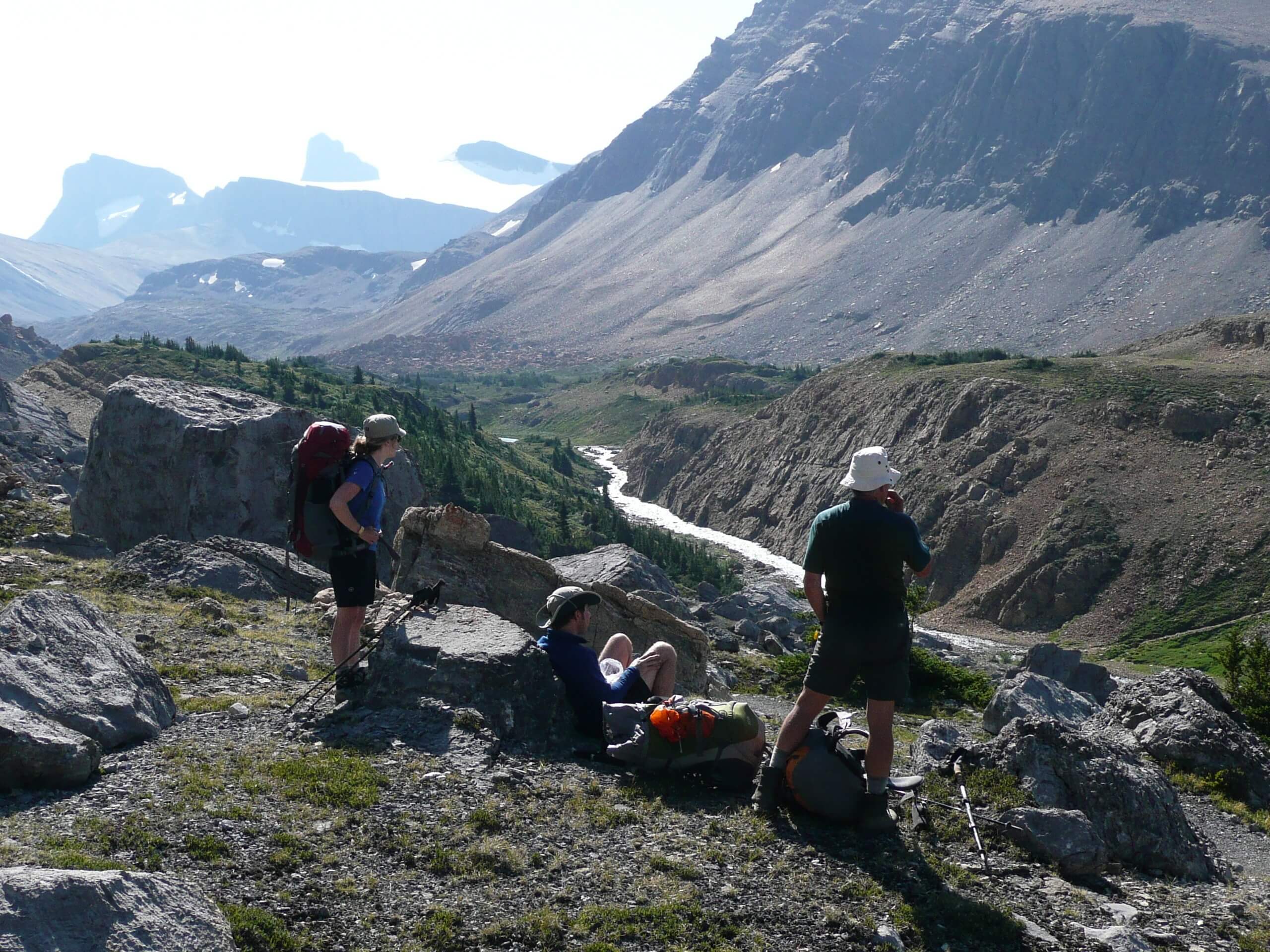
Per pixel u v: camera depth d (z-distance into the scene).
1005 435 167.12
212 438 22.56
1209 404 153.12
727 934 5.28
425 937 4.98
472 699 7.77
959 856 6.64
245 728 7.71
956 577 153.75
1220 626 122.12
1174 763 12.16
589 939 5.11
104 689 7.23
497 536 44.66
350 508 8.27
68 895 4.11
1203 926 6.30
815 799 6.73
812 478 196.62
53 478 34.81
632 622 15.72
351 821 6.14
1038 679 17.16
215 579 15.27
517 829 6.28
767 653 24.75
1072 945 5.62
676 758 7.29
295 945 4.75
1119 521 142.62
